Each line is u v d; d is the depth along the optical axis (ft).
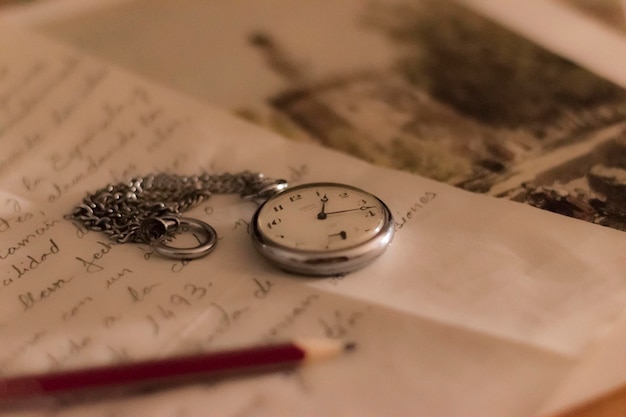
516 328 1.16
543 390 1.11
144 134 1.47
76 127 1.48
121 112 1.51
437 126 1.47
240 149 1.44
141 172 1.41
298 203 1.27
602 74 1.55
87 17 1.75
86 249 1.28
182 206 1.34
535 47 1.63
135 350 1.16
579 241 1.25
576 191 1.33
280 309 1.19
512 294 1.19
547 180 1.35
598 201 1.31
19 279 1.24
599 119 1.46
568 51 1.61
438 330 1.16
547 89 1.53
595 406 1.09
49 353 1.16
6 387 1.11
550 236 1.26
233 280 1.23
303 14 1.75
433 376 1.12
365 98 1.53
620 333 1.15
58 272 1.25
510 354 1.13
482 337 1.15
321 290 1.21
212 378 1.13
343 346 1.14
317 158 1.41
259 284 1.22
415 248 1.25
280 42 1.68
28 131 1.48
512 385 1.11
